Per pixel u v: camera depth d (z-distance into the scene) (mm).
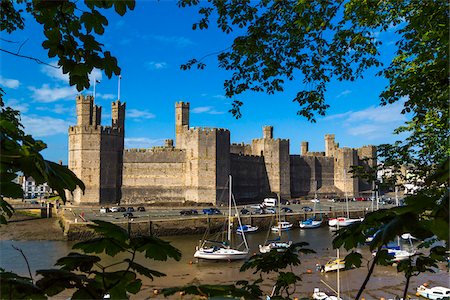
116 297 3342
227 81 11680
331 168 125500
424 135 12023
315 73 11727
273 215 74750
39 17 3525
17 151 2857
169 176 93438
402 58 12758
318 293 31047
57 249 50781
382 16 10977
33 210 85250
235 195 97375
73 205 86688
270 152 110250
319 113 12547
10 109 7453
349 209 86688
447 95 9555
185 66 11250
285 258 5871
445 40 8602
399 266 5207
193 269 40375
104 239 3246
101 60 3713
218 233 66312
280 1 9648
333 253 48344
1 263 40594
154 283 33938
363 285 3941
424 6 9297
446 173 2848
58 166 3146
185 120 103938
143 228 62688
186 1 8758
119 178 93000
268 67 10852
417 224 2820
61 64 3688
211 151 91312
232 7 9875
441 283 34781
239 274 38406
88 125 89500
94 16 3395
